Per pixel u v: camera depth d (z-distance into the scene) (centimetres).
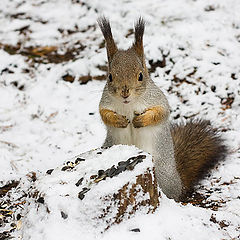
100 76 1391
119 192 689
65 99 1339
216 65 1354
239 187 941
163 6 1614
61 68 1424
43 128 1228
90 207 683
